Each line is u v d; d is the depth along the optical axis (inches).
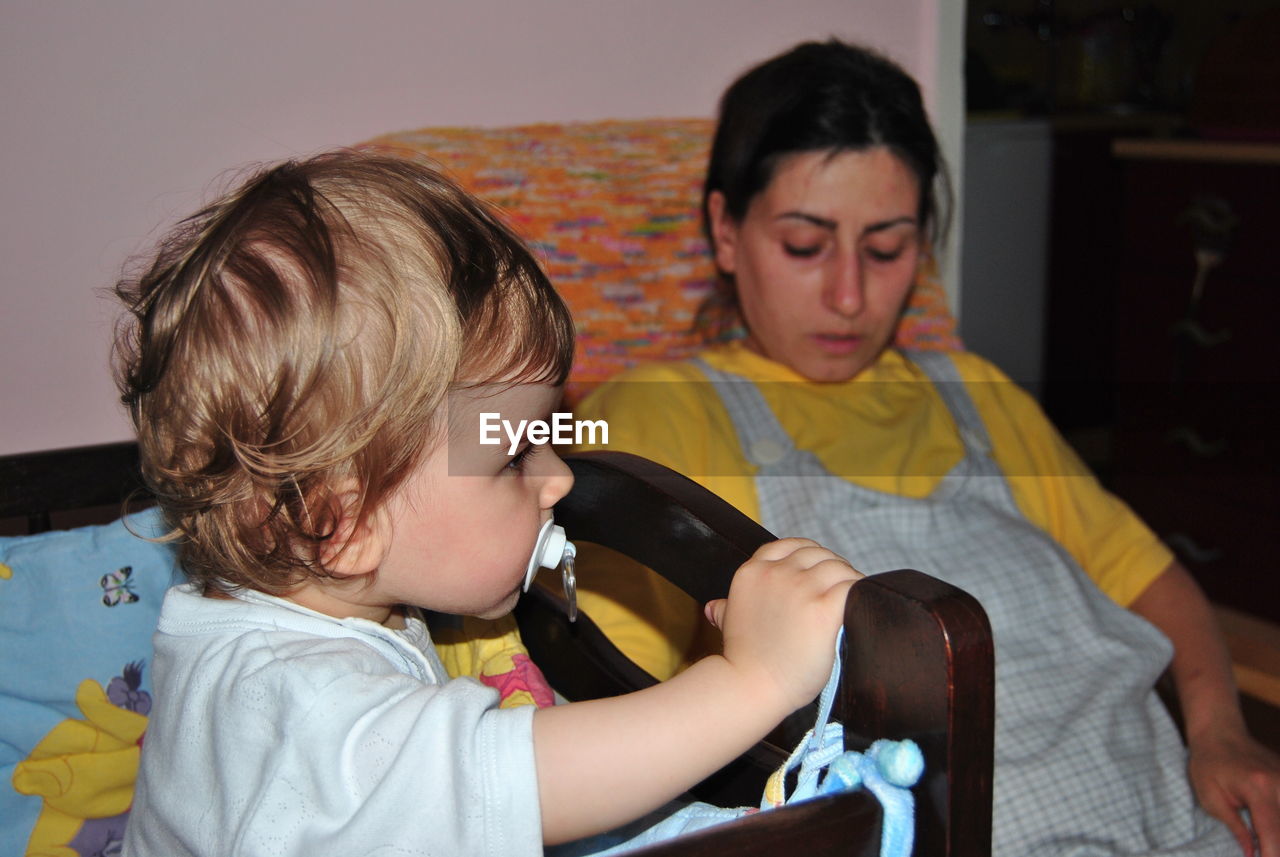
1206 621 42.5
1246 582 73.4
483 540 22.0
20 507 30.5
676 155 45.3
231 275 20.8
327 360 20.1
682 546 22.1
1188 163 73.9
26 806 28.5
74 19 36.4
